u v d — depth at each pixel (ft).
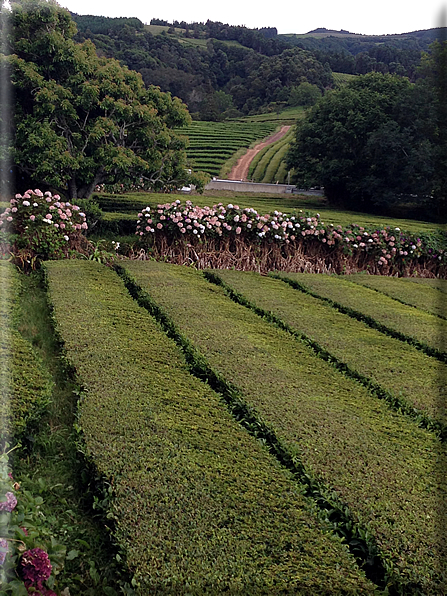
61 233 27.45
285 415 12.33
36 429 11.85
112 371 13.91
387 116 77.77
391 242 32.68
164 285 23.04
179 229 30.01
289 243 31.89
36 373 13.28
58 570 7.85
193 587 7.30
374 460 10.67
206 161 123.75
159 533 8.21
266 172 117.91
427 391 14.38
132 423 11.34
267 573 7.62
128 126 43.62
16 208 26.09
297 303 22.81
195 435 11.14
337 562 7.97
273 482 9.78
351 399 13.85
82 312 18.43
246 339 17.44
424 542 8.35
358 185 80.59
